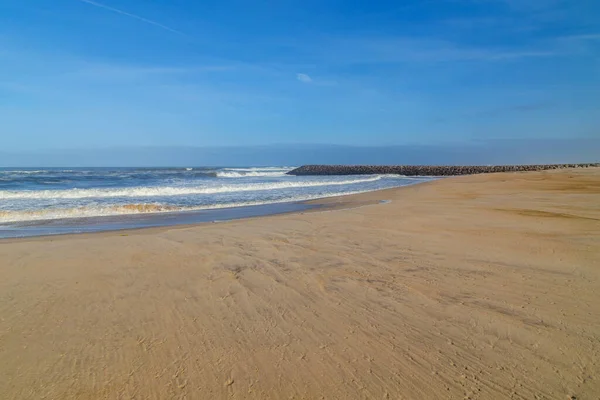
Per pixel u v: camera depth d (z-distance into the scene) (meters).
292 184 32.59
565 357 3.04
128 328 3.66
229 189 25.20
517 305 4.05
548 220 9.37
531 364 2.96
